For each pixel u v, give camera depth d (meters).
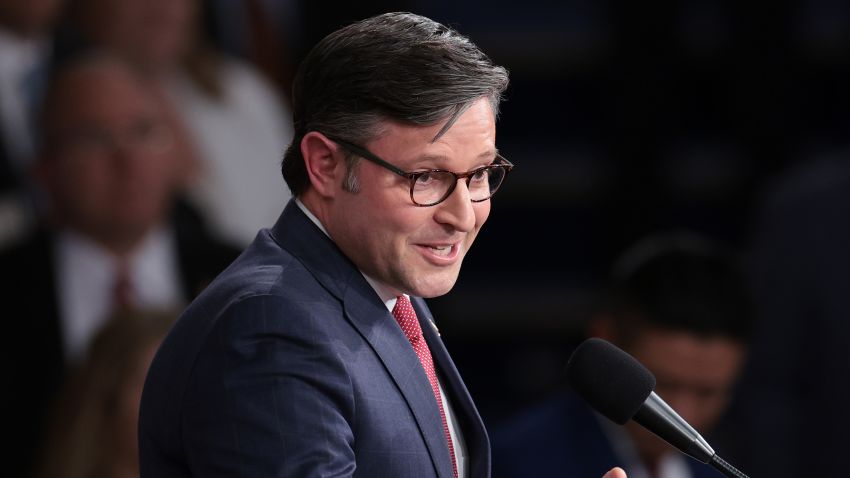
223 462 4.71
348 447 4.77
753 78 16.14
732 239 16.08
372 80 4.89
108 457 8.96
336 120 4.97
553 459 8.66
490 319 16.20
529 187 16.41
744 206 16.06
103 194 11.80
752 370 11.51
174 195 12.16
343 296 5.06
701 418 8.49
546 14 16.42
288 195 13.17
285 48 13.59
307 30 13.91
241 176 12.77
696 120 16.33
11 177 11.62
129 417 8.98
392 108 4.86
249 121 12.95
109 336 9.15
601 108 16.45
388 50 4.92
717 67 16.23
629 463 8.77
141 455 5.27
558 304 16.20
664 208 16.16
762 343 11.48
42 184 11.73
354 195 5.00
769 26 16.11
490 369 16.22
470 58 4.95
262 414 4.71
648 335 8.35
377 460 4.89
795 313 11.41
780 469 11.27
